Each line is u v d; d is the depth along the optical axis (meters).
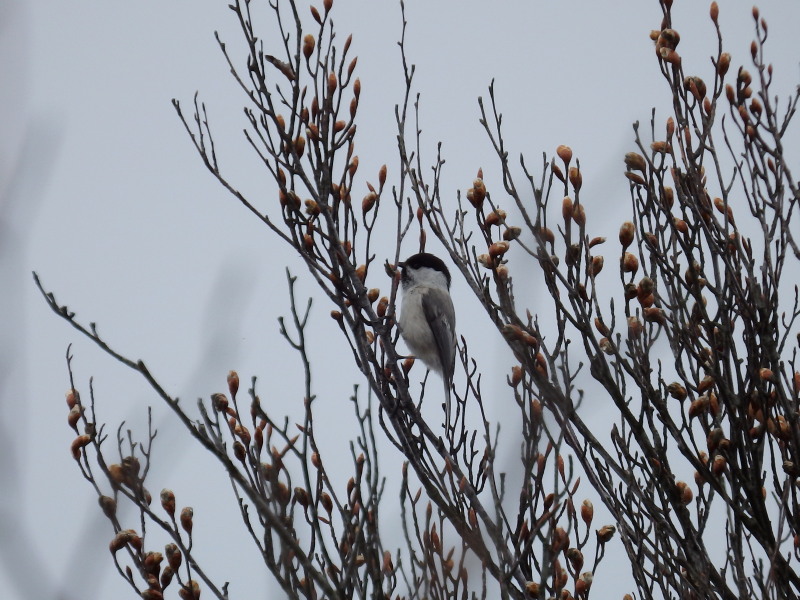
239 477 7.39
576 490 8.69
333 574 7.76
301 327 7.71
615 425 9.12
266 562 7.98
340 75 10.63
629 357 9.35
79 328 7.47
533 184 9.24
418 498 8.99
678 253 9.43
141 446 8.09
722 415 9.29
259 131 10.69
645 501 8.93
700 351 9.38
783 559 8.85
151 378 7.50
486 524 8.46
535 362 8.88
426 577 7.69
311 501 7.76
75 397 8.35
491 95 9.48
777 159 9.48
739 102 9.62
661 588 8.59
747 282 9.31
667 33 9.64
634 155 9.52
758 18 9.58
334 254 10.84
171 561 8.16
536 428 7.91
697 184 9.47
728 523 8.78
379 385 10.66
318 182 10.74
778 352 9.23
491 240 9.91
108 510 7.98
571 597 8.42
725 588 8.71
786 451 9.50
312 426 8.47
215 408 8.41
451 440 10.07
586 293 9.16
